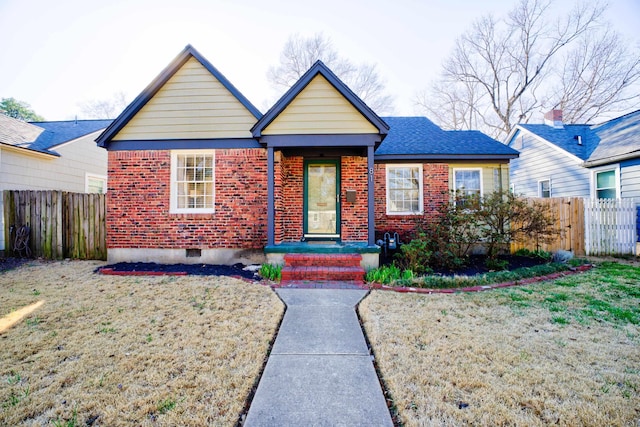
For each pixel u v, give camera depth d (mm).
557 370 2850
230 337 3600
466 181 9625
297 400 2488
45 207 8297
